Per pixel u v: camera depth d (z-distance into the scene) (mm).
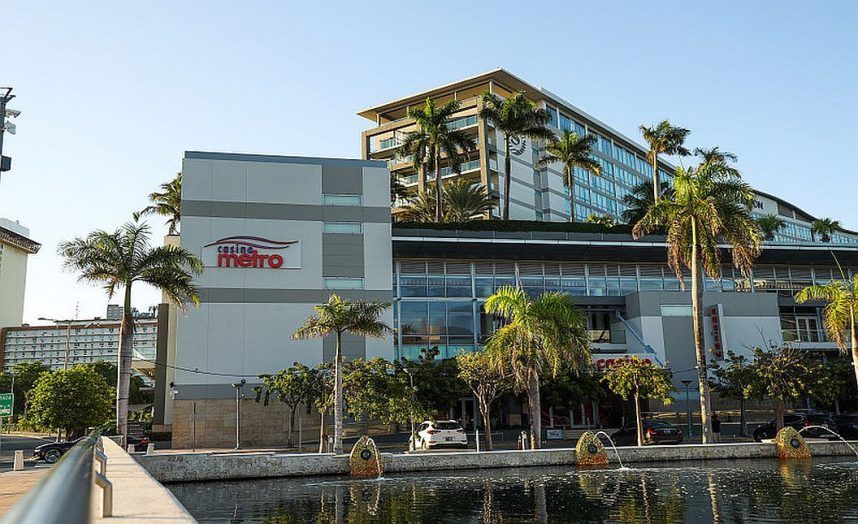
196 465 25672
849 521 14227
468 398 50125
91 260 35062
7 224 169875
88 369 47062
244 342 48000
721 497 18172
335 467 27094
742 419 44375
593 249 57719
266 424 47000
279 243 50000
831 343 56969
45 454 35312
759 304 55281
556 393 42812
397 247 54000
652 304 54438
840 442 31438
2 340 169125
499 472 26734
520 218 95250
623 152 124875
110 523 4543
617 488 20625
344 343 49625
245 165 50594
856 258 62562
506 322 53906
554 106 108125
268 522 15477
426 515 16188
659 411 51625
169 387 54812
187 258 37406
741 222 36250
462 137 65812
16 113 25625
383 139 100750
